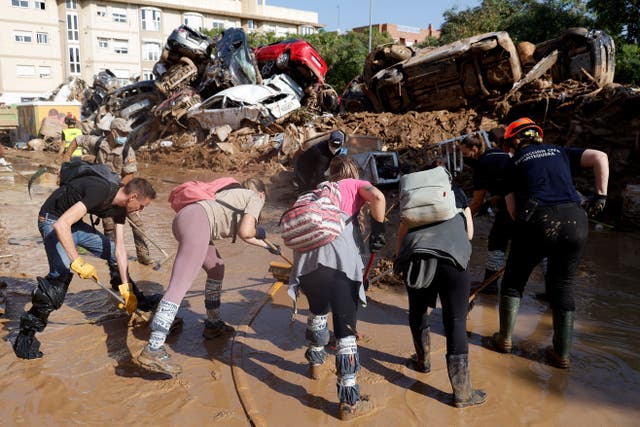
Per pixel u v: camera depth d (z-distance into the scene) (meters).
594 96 10.89
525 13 33.72
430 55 13.62
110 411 3.22
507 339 4.02
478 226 8.40
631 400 3.37
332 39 39.88
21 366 3.78
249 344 4.16
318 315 3.51
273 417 3.16
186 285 3.62
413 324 3.65
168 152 17.88
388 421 3.13
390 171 10.29
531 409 3.27
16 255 6.64
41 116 25.84
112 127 6.14
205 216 3.71
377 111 15.59
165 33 58.31
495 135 11.12
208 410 3.25
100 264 6.31
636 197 8.27
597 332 4.41
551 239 3.61
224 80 18.66
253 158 15.38
